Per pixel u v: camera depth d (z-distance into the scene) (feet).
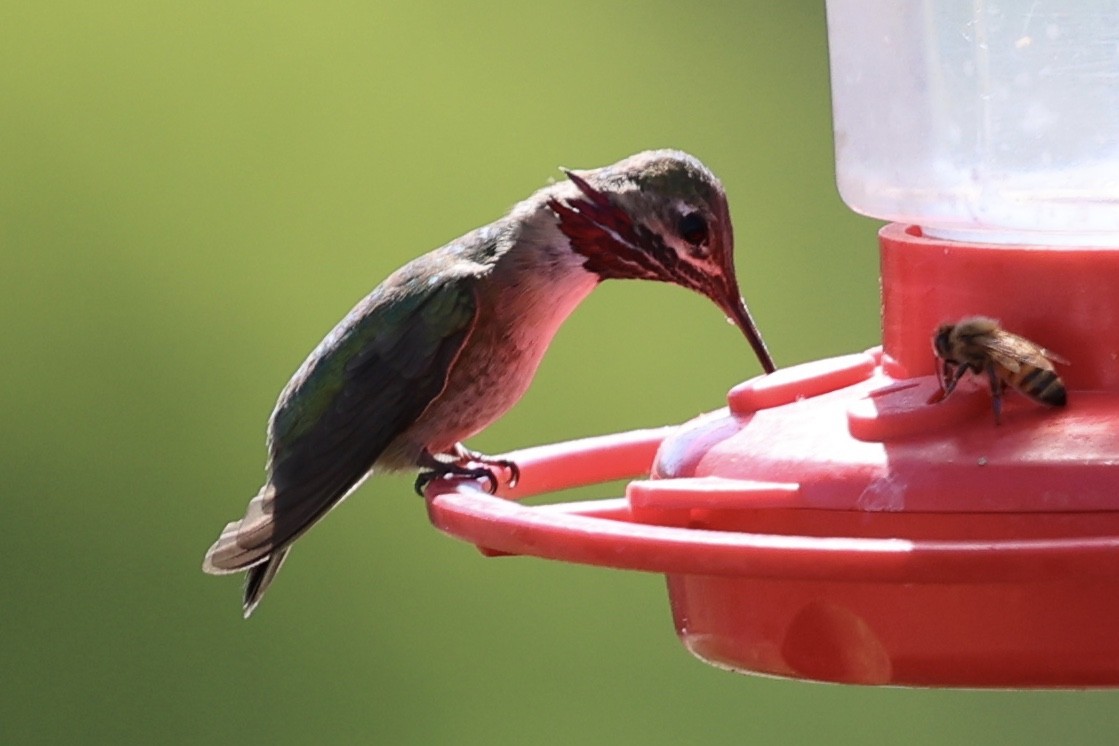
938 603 16.44
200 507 38.88
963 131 18.56
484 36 41.57
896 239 19.06
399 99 41.24
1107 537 15.33
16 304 39.99
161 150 41.11
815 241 39.88
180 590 38.47
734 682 37.81
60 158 40.91
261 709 37.96
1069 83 18.25
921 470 16.33
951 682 16.62
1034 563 14.53
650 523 17.30
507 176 40.93
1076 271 17.57
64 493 39.04
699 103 40.98
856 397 18.21
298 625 38.22
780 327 39.32
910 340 18.83
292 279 40.34
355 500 38.50
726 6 41.57
